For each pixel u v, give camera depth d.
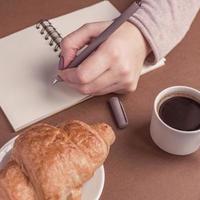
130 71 0.69
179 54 0.76
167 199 0.58
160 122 0.59
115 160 0.61
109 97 0.69
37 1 0.84
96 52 0.68
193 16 0.81
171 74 0.73
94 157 0.49
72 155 0.47
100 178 0.55
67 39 0.70
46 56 0.73
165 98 0.63
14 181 0.47
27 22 0.80
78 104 0.68
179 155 0.62
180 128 0.60
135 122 0.66
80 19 0.80
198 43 0.78
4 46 0.74
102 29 0.71
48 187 0.46
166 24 0.75
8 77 0.70
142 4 0.77
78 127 0.50
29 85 0.69
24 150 0.48
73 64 0.68
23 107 0.66
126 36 0.72
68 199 0.48
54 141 0.48
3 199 0.47
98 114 0.66
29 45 0.75
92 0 0.85
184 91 0.63
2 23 0.79
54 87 0.69
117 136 0.64
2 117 0.65
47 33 0.77
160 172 0.60
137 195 0.58
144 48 0.74
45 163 0.46
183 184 0.60
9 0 0.83
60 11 0.82
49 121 0.65
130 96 0.69
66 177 0.47
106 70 0.67
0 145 0.62
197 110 0.62
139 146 0.63
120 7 0.84
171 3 0.78
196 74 0.73
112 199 0.58
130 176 0.60
